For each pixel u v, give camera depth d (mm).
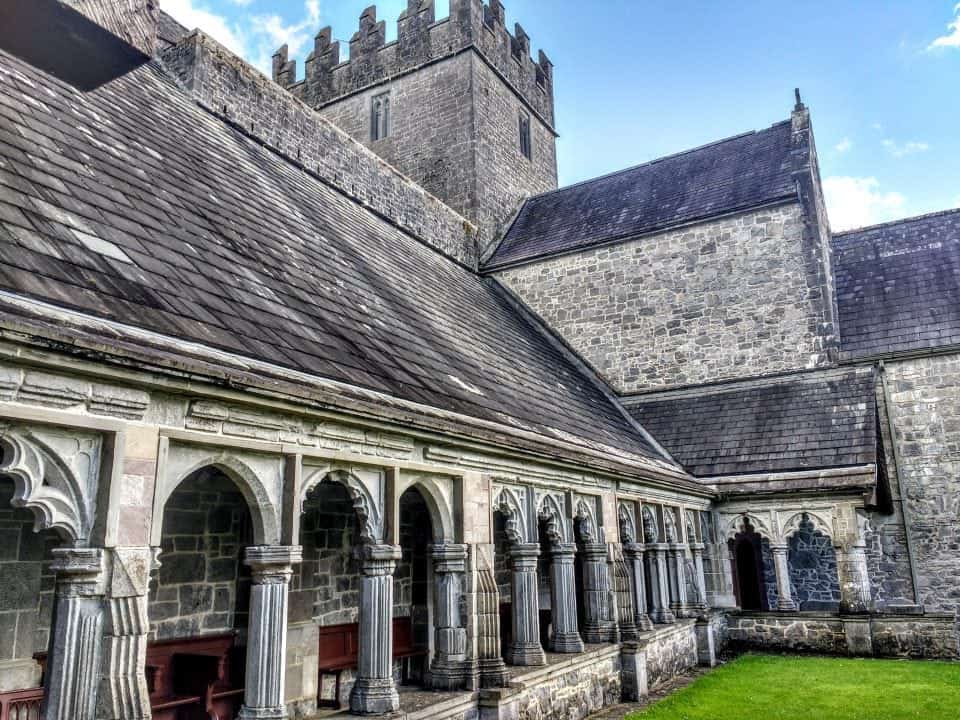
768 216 21109
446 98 26031
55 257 6246
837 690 12414
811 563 20625
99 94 11148
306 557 10211
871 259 22062
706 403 20594
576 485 12141
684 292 21797
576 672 11008
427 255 19891
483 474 9836
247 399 6258
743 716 10734
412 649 11672
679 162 25328
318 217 14508
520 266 24156
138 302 6496
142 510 5492
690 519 16969
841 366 19359
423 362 11008
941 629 15578
